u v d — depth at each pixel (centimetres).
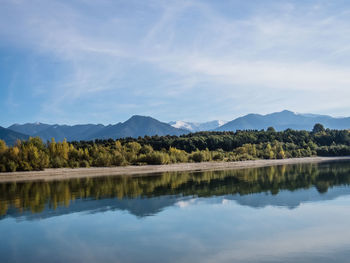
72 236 2320
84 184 5769
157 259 1802
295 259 1748
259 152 15938
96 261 1800
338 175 6606
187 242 2103
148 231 2403
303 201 3525
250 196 3956
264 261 1730
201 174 7688
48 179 7006
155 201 3756
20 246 2109
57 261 1820
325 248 1922
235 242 2078
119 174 8175
